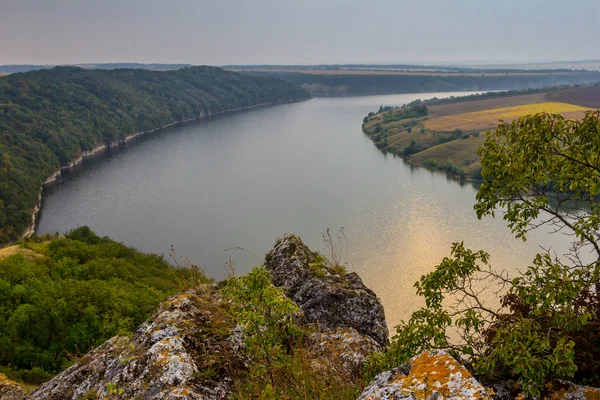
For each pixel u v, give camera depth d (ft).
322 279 31.37
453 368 14.25
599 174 17.58
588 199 18.79
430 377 14.16
